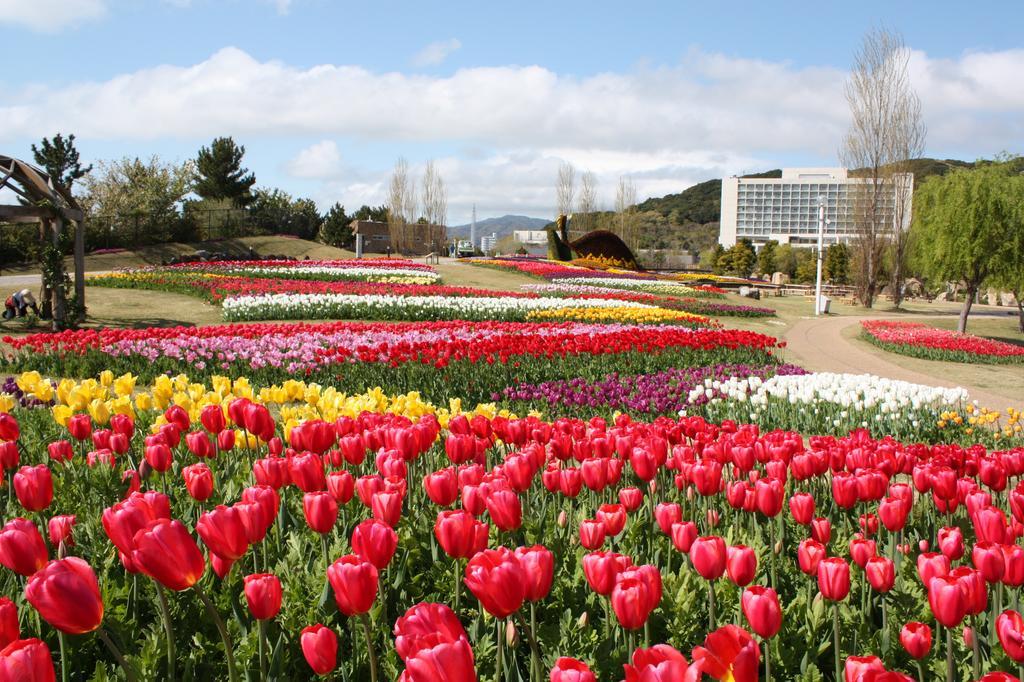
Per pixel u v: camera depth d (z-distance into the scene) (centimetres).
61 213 1972
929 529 459
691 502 449
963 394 1127
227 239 5988
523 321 2467
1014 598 318
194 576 214
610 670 279
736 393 1124
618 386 1178
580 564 341
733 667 182
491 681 278
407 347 1273
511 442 514
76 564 205
